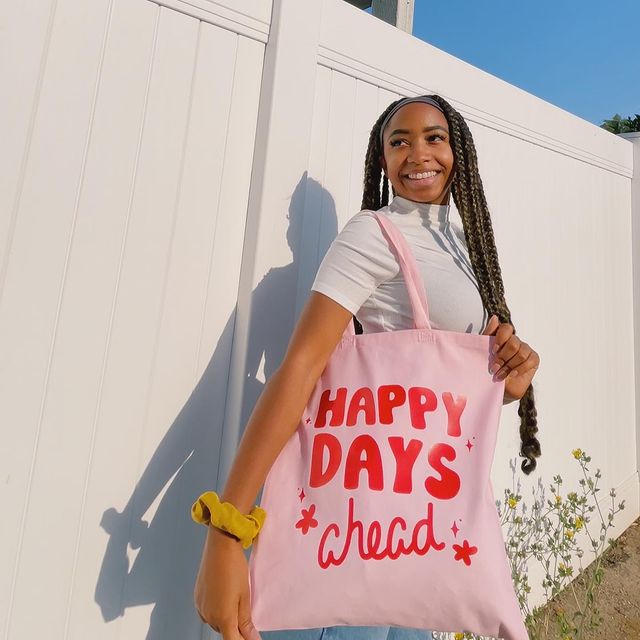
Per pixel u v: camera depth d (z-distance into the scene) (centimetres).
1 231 110
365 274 85
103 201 121
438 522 77
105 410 118
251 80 142
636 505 279
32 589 108
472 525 77
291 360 79
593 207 266
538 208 233
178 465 125
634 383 283
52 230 115
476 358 86
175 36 132
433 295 88
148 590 120
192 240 131
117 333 121
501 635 74
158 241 127
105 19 124
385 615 75
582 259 255
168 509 123
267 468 76
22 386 110
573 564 240
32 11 116
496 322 90
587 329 254
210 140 135
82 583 113
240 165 139
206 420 130
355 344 87
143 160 126
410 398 83
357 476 80
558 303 239
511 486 207
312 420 86
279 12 142
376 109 171
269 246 134
